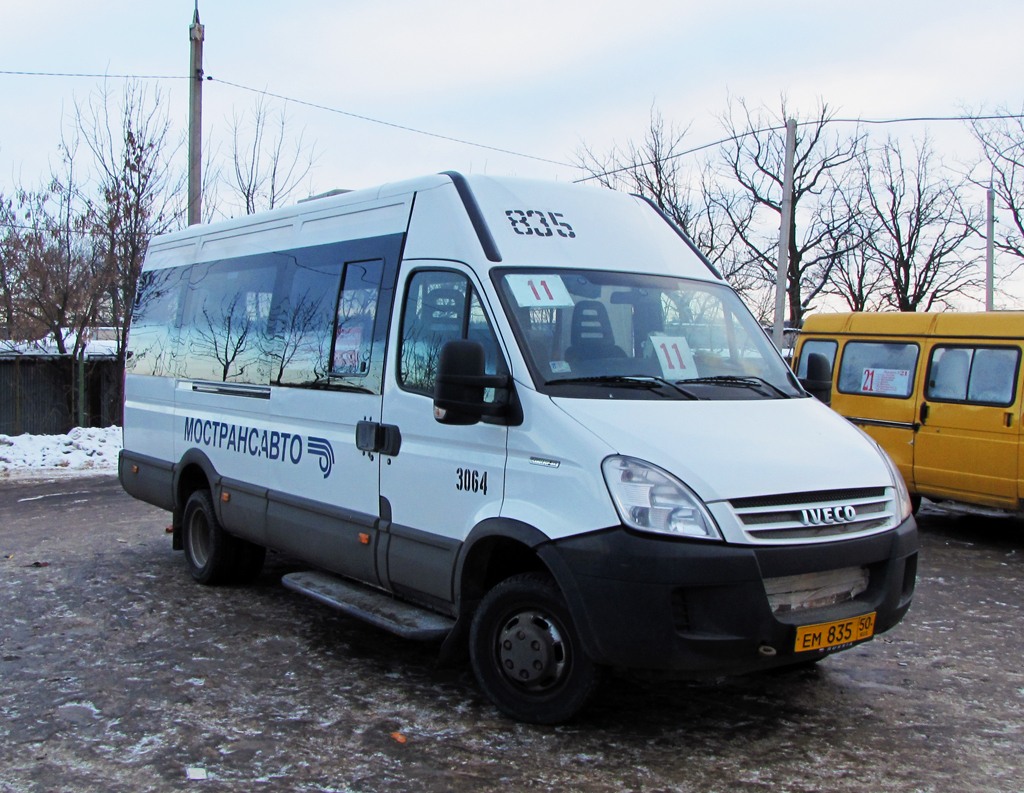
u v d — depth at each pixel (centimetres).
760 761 428
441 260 522
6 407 1892
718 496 409
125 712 483
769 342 571
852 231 3794
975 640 624
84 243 2003
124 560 840
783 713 488
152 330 854
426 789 399
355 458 568
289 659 570
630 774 413
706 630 405
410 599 537
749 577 405
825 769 421
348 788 400
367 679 535
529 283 496
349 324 588
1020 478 937
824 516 430
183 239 834
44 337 2130
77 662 560
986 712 493
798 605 428
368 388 562
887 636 629
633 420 442
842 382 1127
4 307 2017
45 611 670
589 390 463
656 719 477
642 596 404
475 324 493
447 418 486
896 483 478
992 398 968
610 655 415
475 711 485
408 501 525
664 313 528
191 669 550
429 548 507
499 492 467
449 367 450
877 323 1102
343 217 618
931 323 1041
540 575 459
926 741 454
